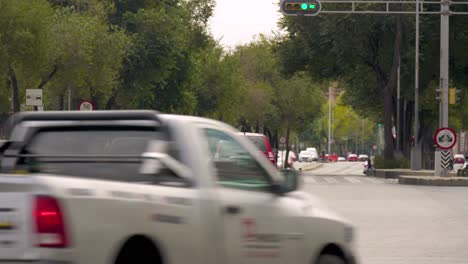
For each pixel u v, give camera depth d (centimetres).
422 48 11131
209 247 1370
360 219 4125
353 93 13550
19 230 1137
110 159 1355
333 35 10588
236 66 16612
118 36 9925
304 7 7675
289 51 11225
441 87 7531
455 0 10769
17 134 1452
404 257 2838
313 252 1625
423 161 14300
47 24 8562
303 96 18725
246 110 18275
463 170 8356
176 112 13612
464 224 3922
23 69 8519
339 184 7444
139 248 1272
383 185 7256
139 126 1403
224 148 1489
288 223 1567
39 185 1140
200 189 1380
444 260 2770
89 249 1159
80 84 9419
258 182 1553
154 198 1270
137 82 11744
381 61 11112
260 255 1498
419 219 4147
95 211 1172
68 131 1440
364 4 10219
